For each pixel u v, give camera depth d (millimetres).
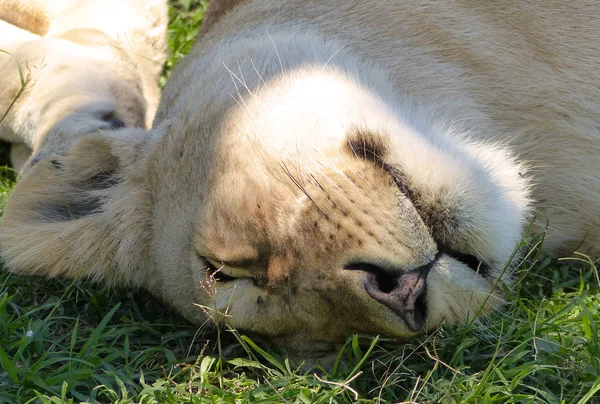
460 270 6355
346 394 6582
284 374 6781
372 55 7750
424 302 6270
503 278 7223
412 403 6254
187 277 7180
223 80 7520
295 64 7285
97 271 7969
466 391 6543
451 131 7121
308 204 6324
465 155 6738
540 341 7066
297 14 8242
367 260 6148
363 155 6332
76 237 7859
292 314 6625
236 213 6617
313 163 6383
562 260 8336
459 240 6289
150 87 11906
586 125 7805
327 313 6473
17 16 12555
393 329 6223
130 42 11922
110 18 12031
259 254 6562
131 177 7844
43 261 7836
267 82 7125
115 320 8164
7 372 6902
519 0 7836
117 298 8367
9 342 7477
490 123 7828
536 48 7801
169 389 6680
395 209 6137
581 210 8016
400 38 7840
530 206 7523
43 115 10602
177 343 7734
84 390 7082
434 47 7836
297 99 6797
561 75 7781
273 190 6473
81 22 12000
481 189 6395
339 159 6344
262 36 8047
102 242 7887
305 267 6383
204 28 9969
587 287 7887
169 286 7520
